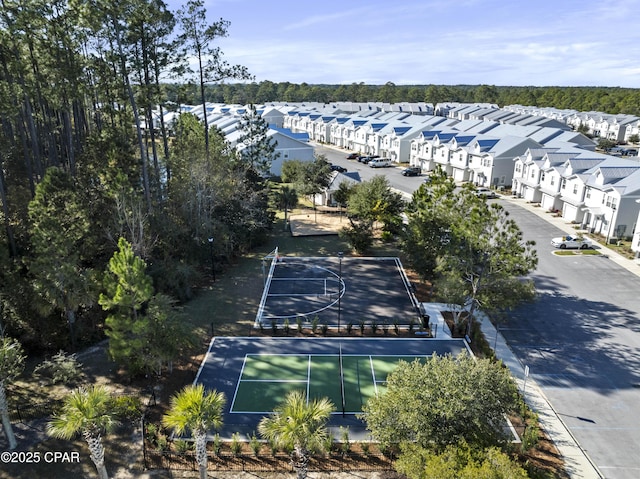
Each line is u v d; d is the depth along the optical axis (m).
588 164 58.72
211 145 51.16
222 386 25.80
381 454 20.80
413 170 84.69
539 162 65.19
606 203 51.16
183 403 16.27
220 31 45.84
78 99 44.22
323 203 66.62
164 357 24.67
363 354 29.23
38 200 30.45
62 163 49.91
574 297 37.56
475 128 102.44
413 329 32.06
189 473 19.86
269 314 34.28
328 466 20.11
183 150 43.94
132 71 40.22
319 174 64.75
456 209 33.22
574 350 29.94
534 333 32.03
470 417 16.69
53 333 28.50
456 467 14.98
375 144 106.12
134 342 23.72
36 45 38.34
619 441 22.02
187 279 36.03
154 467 20.17
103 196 34.97
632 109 149.25
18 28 34.84
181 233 38.62
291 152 83.69
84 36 40.38
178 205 42.38
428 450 16.14
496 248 28.64
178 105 45.78
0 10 34.25
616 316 34.41
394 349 29.84
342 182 60.50
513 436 21.97
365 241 46.44
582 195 55.44
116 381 26.09
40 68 42.00
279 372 27.19
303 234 52.91
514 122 119.81
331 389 25.66
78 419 16.34
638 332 32.12
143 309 26.16
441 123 113.00
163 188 45.00
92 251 32.06
